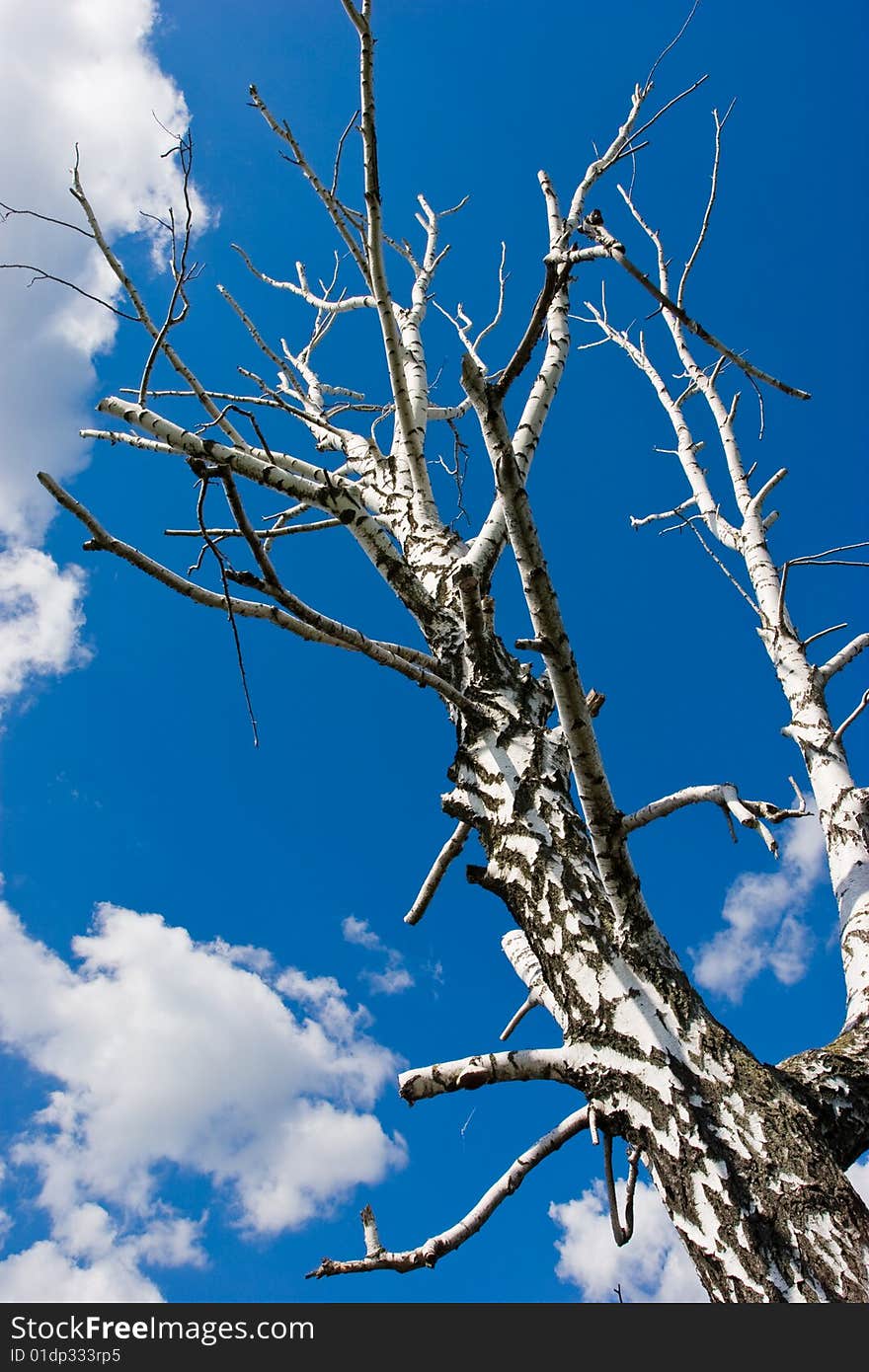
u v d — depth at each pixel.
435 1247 2.59
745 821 2.59
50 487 2.22
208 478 2.14
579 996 2.46
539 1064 2.45
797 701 4.29
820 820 3.91
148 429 2.94
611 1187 2.47
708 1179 2.09
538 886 2.65
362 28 2.92
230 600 2.36
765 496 5.17
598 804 2.34
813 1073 2.44
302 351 5.57
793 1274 1.92
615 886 2.44
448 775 3.07
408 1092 2.47
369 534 3.33
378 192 3.27
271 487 3.13
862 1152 2.31
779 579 4.80
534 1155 2.77
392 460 4.14
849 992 3.14
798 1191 2.03
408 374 4.34
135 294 3.15
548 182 3.81
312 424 4.53
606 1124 2.37
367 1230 2.71
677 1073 2.26
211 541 2.28
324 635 2.54
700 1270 2.07
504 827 2.80
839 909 3.48
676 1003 2.38
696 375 5.83
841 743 4.05
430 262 5.20
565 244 3.59
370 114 3.07
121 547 2.31
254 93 3.74
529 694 3.12
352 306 5.41
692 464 5.69
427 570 3.51
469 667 3.16
